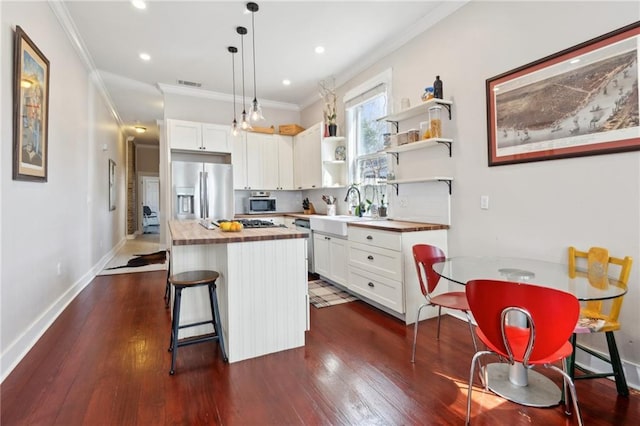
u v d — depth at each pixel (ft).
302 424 5.03
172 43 11.80
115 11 9.79
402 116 10.99
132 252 21.52
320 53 12.64
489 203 8.56
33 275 8.05
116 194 22.41
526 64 7.57
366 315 9.89
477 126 8.84
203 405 5.50
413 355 7.05
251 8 9.61
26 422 5.06
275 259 7.53
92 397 5.71
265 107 18.89
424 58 10.52
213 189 16.05
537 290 4.26
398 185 11.75
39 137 8.33
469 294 4.88
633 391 5.83
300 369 6.72
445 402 5.59
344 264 11.84
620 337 6.22
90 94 14.16
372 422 5.08
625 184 6.06
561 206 7.02
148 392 5.87
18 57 7.14
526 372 6.06
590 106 6.46
